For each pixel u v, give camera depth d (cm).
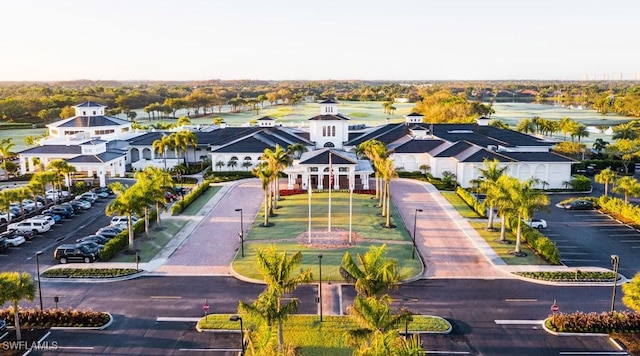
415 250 6253
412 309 4669
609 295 5006
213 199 9131
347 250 6241
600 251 6303
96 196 9038
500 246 6419
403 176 11094
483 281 5331
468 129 14388
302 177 9875
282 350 3356
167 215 8038
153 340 4156
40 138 14988
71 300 4903
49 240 6788
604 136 19950
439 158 10775
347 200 8912
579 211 8350
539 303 4812
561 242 6681
